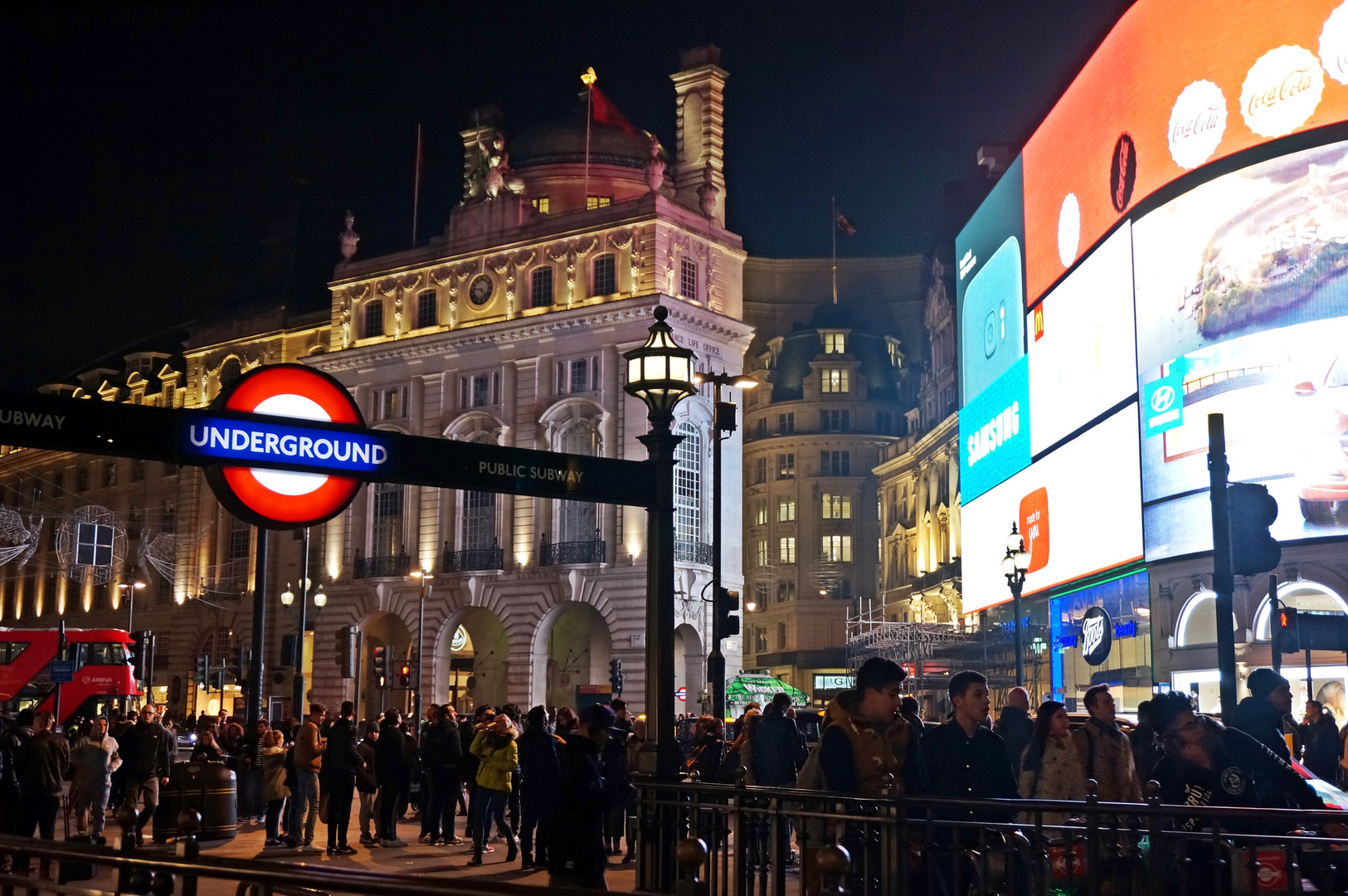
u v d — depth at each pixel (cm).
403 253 6875
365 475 1048
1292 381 3456
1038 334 4750
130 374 8656
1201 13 3766
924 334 8281
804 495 9212
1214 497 1320
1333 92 3416
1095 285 4278
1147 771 1362
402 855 2122
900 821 858
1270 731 1242
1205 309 3684
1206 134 3728
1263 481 3494
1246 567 1295
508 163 6700
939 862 941
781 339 9669
